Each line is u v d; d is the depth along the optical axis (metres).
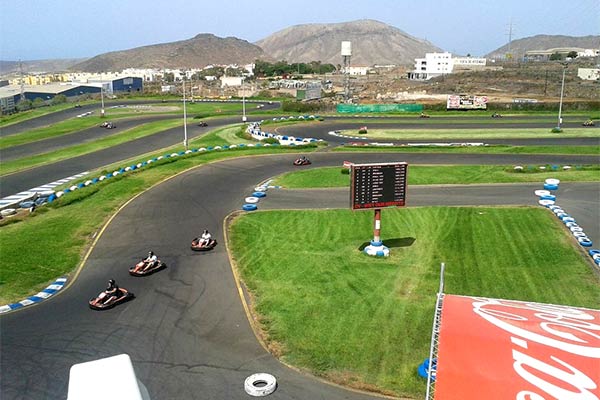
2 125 88.88
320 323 20.16
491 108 101.81
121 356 8.52
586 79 147.38
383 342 18.67
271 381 16.22
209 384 16.38
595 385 10.31
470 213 34.12
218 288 23.56
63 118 97.31
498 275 24.44
